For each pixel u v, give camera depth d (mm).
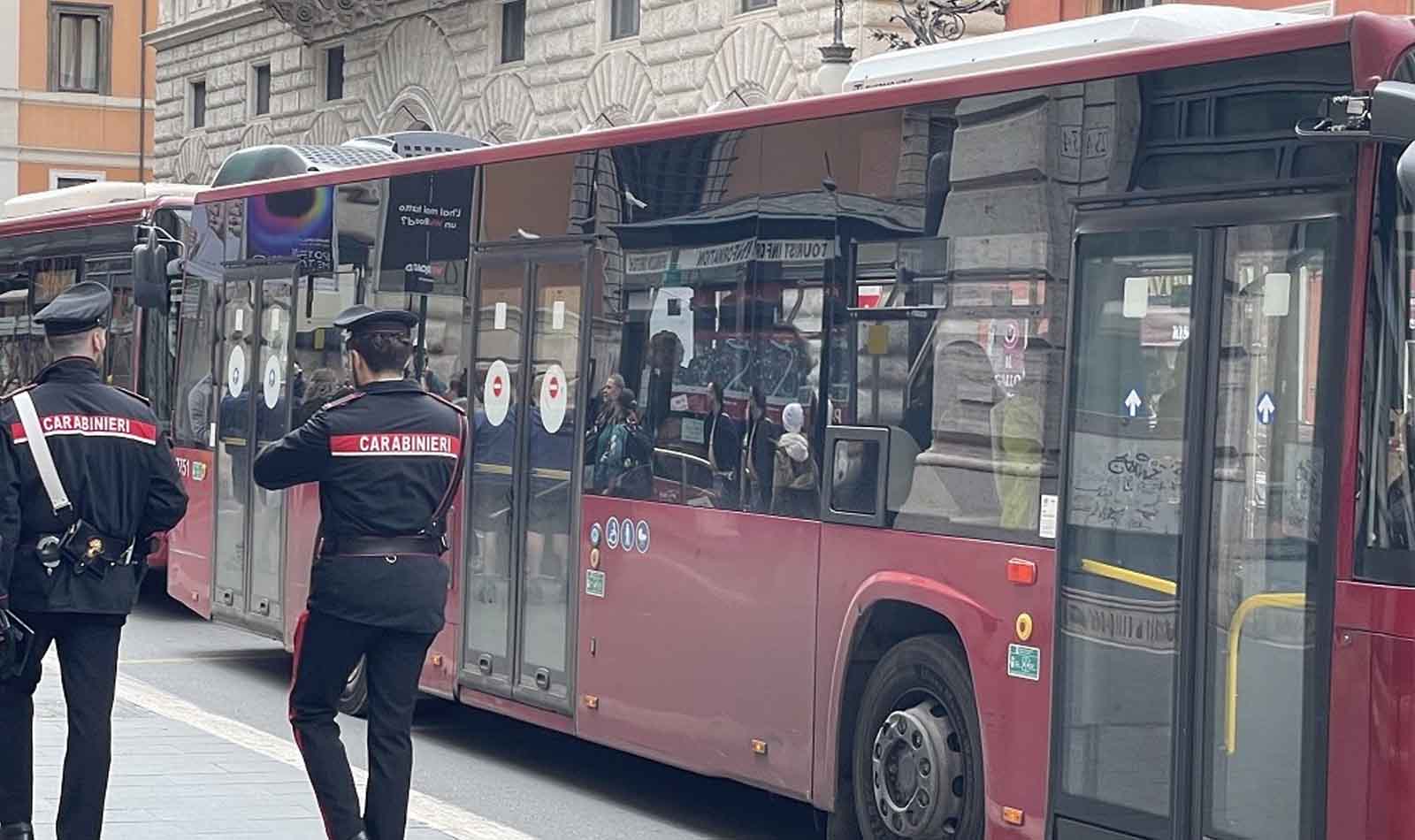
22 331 19188
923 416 8109
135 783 9523
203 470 14953
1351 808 6398
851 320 8500
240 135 40688
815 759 8594
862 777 8430
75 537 7207
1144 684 7109
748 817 9914
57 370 7297
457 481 7699
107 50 53781
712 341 9328
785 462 8828
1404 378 6457
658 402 9680
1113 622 7234
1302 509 6621
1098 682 7289
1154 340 7145
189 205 16609
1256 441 6793
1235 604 6828
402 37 34750
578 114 29922
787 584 8766
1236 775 6805
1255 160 6855
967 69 8422
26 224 19188
